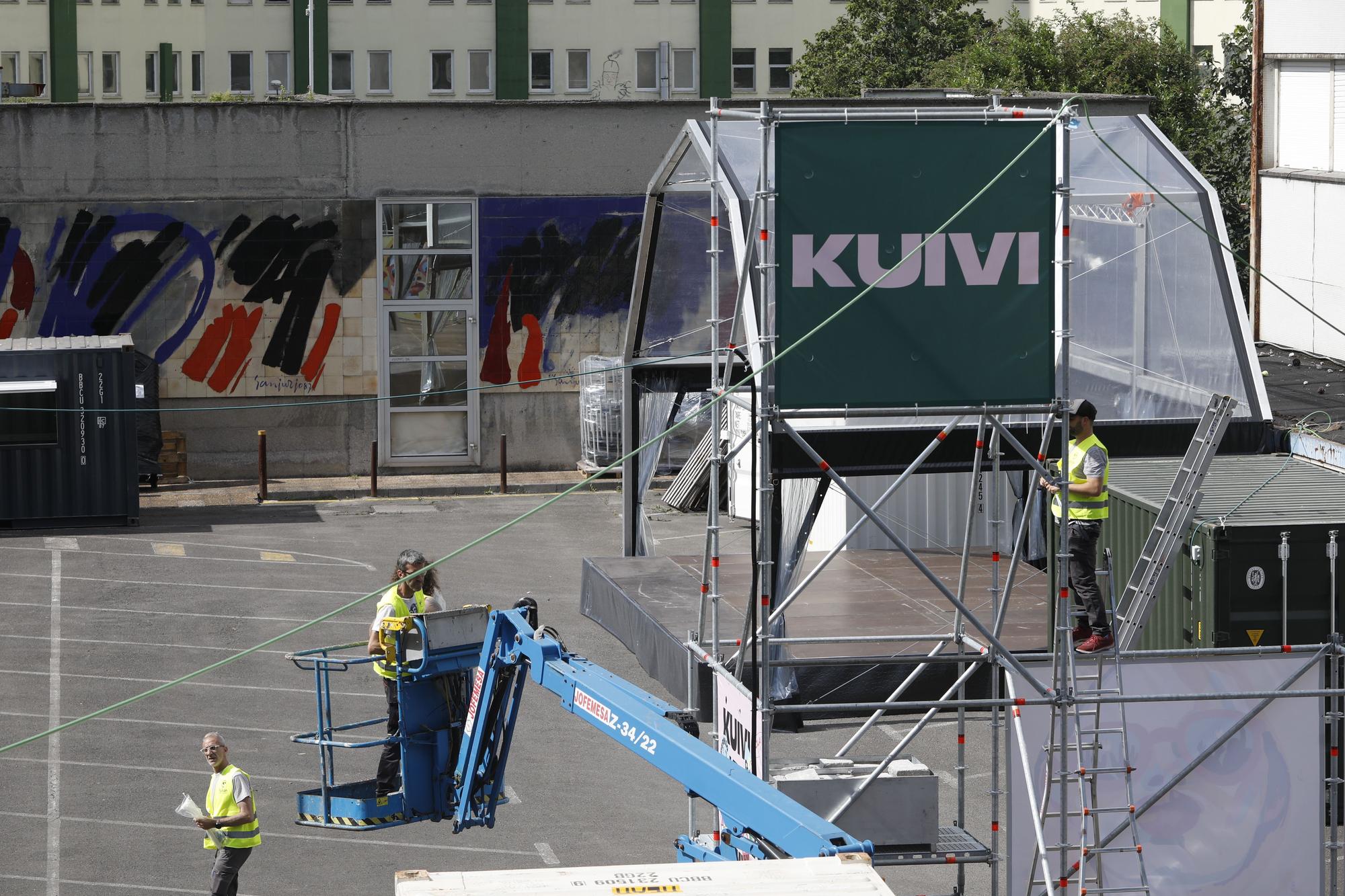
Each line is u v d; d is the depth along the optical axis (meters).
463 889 22.55
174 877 41.47
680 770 32.34
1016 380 35.28
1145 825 36.09
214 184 98.00
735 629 55.50
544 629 38.69
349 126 98.94
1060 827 35.16
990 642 36.56
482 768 40.06
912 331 35.00
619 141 100.94
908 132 34.72
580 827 45.56
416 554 43.25
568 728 54.78
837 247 34.81
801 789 35.91
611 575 65.94
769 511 35.88
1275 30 98.62
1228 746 36.06
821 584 63.47
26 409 83.50
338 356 100.25
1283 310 98.56
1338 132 93.38
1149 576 40.81
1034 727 35.50
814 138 34.59
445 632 41.78
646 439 71.19
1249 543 44.47
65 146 96.50
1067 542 34.97
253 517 89.38
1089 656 36.06
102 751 51.06
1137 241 60.75
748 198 52.94
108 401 84.50
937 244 34.84
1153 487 51.72
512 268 101.19
